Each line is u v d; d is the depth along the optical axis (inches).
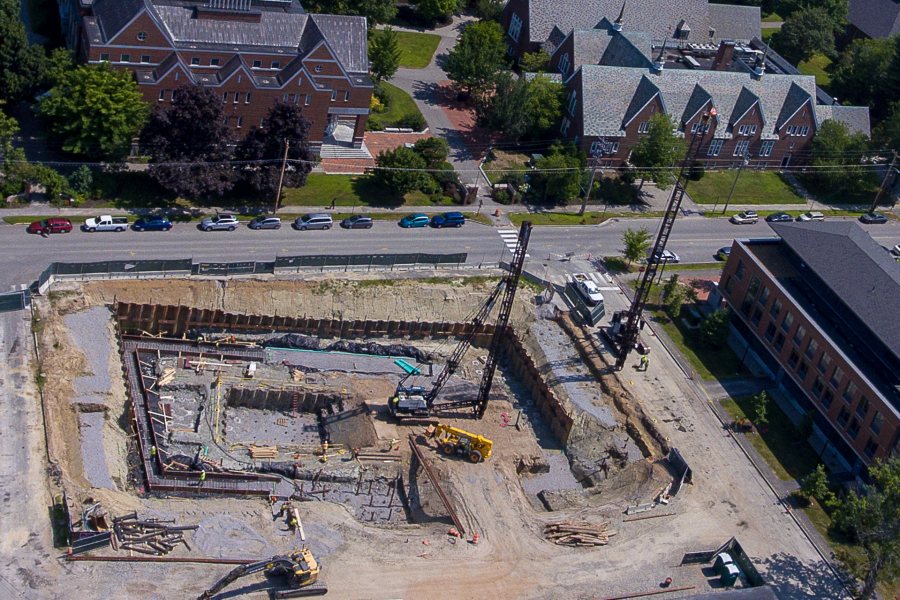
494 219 5241.1
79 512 3201.3
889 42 7076.8
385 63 5935.0
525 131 5821.9
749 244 4761.3
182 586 3100.4
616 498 3868.1
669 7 7042.3
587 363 4510.3
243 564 3203.7
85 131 4552.2
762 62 6230.3
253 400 4109.3
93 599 2982.3
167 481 3577.8
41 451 3383.4
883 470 3481.8
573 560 3496.6
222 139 4744.1
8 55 4813.0
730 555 3577.8
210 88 4766.2
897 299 4205.2
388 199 5167.3
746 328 4741.6
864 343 4220.0
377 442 3973.9
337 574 3270.2
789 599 3472.0
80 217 4527.6
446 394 4291.3
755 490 3937.0
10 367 3676.2
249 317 4362.7
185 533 3299.7
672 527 3690.9
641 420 4212.6
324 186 5123.0
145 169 4847.4
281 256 4569.4
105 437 3582.7
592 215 5487.2
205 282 4335.6
